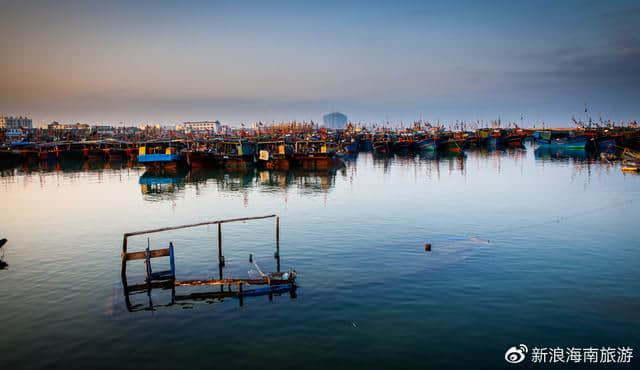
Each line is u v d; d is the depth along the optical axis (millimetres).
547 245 36188
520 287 27203
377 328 22406
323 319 23500
